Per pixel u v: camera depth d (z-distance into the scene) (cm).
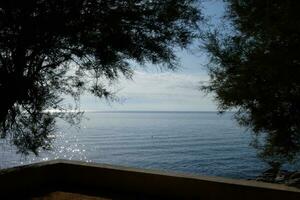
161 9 725
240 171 7406
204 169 8144
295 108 970
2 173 652
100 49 692
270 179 1339
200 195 626
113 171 714
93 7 685
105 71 744
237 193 593
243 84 978
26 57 678
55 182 765
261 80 960
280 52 852
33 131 739
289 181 1212
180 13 732
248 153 11306
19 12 634
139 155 11375
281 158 1123
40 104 707
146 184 679
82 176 747
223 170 7756
